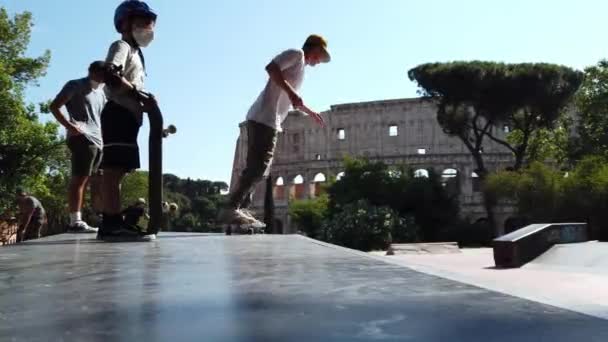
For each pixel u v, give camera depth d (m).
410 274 2.18
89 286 1.94
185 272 2.37
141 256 3.35
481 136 60.31
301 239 5.50
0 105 29.45
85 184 7.47
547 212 46.41
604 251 20.53
